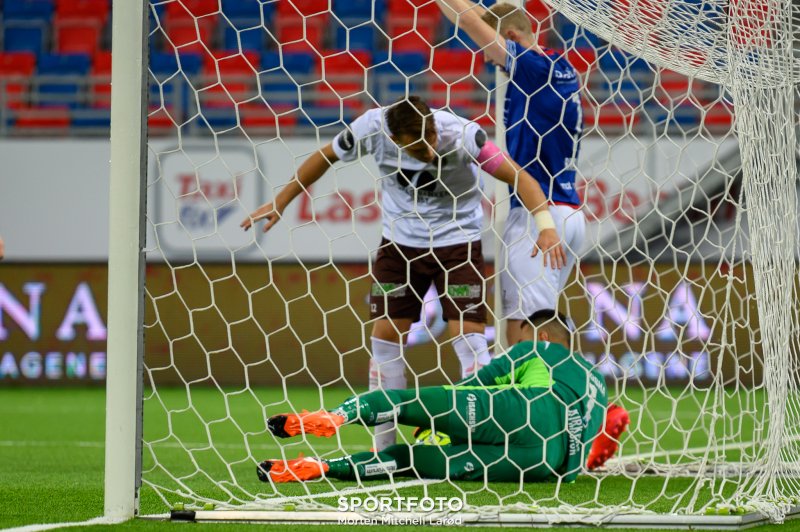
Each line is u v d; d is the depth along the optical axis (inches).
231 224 1604.3
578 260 525.0
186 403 1359.5
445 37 1957.4
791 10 466.6
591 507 435.5
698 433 960.9
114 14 427.8
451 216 618.8
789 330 462.3
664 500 474.6
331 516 413.7
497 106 684.7
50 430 1015.6
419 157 563.2
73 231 1690.5
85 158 1696.6
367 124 603.8
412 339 1582.2
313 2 2015.3
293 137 1644.9
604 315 1502.2
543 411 526.0
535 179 628.4
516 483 536.7
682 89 1533.0
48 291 1710.1
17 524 410.0
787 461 496.1
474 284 616.7
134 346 422.6
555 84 621.9
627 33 522.0
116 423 418.6
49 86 1950.1
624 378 487.5
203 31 2001.7
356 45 1982.0
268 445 856.3
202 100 1727.4
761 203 454.3
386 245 625.3
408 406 511.5
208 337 1649.9
